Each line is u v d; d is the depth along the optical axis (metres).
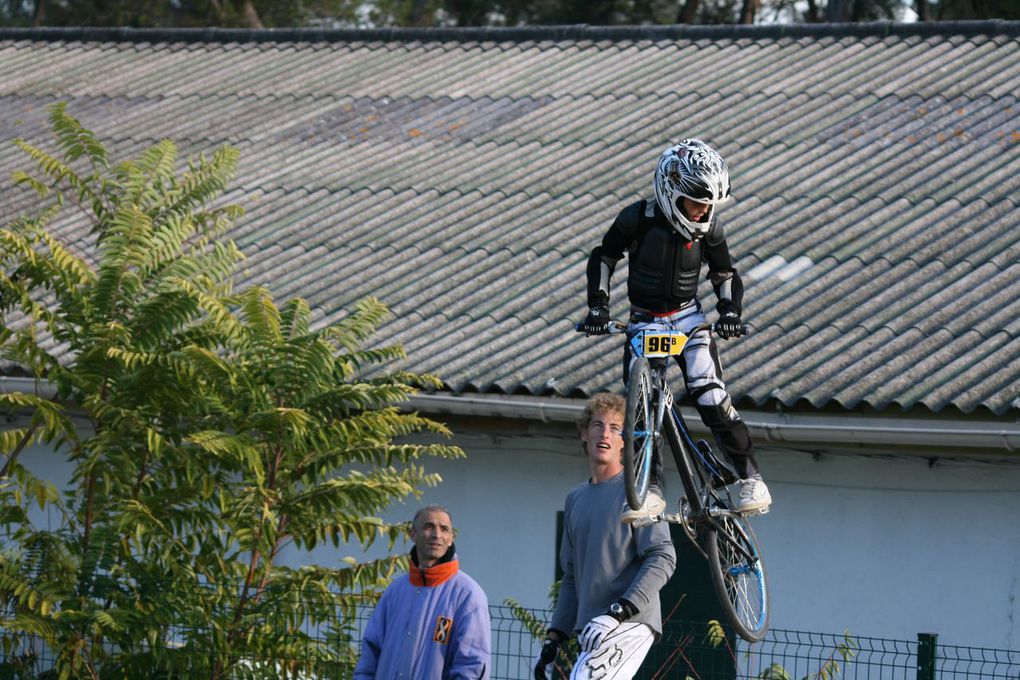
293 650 34.59
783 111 60.78
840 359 40.50
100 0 113.94
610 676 24.00
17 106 74.44
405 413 43.00
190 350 33.72
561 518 42.91
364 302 37.00
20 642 35.44
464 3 109.75
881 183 52.16
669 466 41.06
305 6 114.94
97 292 36.28
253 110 70.12
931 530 38.75
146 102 72.81
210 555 36.16
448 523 26.81
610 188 55.56
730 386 39.81
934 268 45.03
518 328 45.91
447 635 26.22
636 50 71.75
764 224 50.38
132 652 34.84
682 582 40.69
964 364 38.94
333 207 57.81
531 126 63.53
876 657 38.62
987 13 92.94
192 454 35.34
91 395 35.97
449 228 54.28
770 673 32.59
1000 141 53.84
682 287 23.25
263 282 51.69
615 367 42.16
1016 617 37.69
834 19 95.81
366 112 68.25
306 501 35.09
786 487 40.28
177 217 38.47
